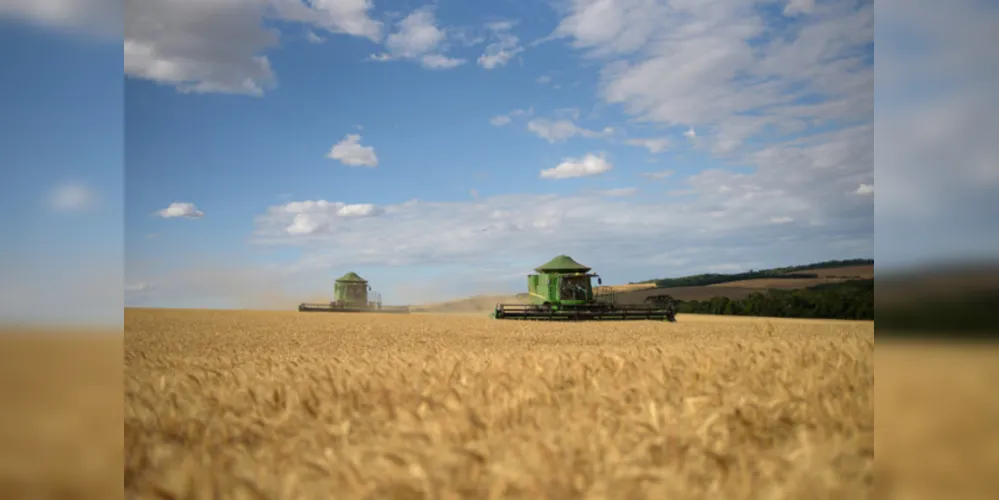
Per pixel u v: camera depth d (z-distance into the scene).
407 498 3.69
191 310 51.06
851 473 3.88
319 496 3.76
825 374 7.00
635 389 6.39
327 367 8.09
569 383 7.10
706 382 6.69
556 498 3.68
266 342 17.70
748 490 3.79
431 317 40.75
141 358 10.96
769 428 5.22
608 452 4.11
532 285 40.38
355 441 4.91
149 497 4.02
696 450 4.31
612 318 36.66
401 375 7.28
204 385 7.19
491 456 4.13
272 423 5.41
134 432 5.20
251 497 3.76
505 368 7.75
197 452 4.76
